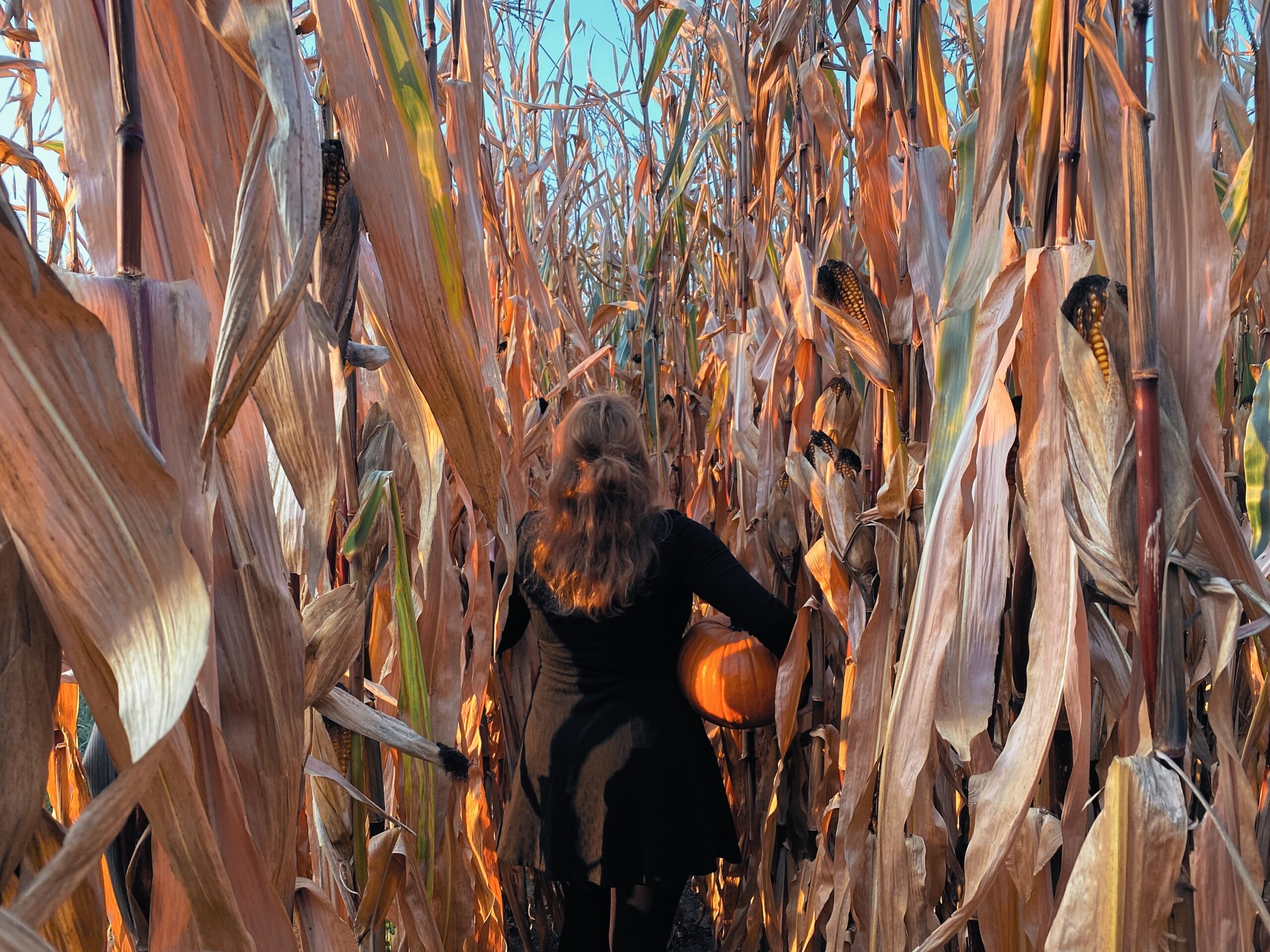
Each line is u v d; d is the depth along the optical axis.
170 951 0.63
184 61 0.72
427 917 1.23
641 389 3.12
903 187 1.47
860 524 1.45
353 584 0.96
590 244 4.27
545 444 2.39
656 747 1.79
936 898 1.28
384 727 0.93
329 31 0.67
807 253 1.78
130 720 0.46
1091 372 0.85
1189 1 0.76
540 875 2.50
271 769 0.70
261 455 0.74
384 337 0.96
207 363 0.62
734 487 2.44
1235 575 0.82
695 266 3.22
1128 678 1.05
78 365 0.46
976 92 1.65
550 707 1.88
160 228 0.69
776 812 2.07
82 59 0.66
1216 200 0.77
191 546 0.59
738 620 1.77
